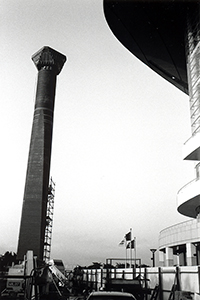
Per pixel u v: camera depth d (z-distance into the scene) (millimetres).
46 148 97938
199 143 36438
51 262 53062
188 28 54812
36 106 103438
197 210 43312
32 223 89188
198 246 42812
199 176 39625
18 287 25109
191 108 45688
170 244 49094
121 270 36094
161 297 23406
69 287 38781
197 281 18922
